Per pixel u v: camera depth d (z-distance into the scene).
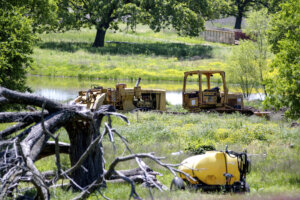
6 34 84.50
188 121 87.69
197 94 104.38
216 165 36.41
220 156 36.66
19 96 34.50
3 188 23.64
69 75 196.38
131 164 50.25
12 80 85.44
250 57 135.00
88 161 39.38
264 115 95.94
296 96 53.53
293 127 81.00
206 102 101.62
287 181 41.94
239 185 36.50
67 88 150.62
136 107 102.38
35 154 30.94
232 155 37.84
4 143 27.47
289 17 59.59
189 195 33.34
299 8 58.97
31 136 31.84
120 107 101.31
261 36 134.12
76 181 39.16
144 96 104.31
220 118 92.25
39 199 27.56
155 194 34.72
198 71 102.94
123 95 100.00
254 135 68.81
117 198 35.56
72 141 39.69
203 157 36.88
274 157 54.62
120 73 197.88
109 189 39.34
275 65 57.03
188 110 104.38
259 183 41.38
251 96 150.88
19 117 36.94
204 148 56.66
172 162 51.75
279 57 56.59
